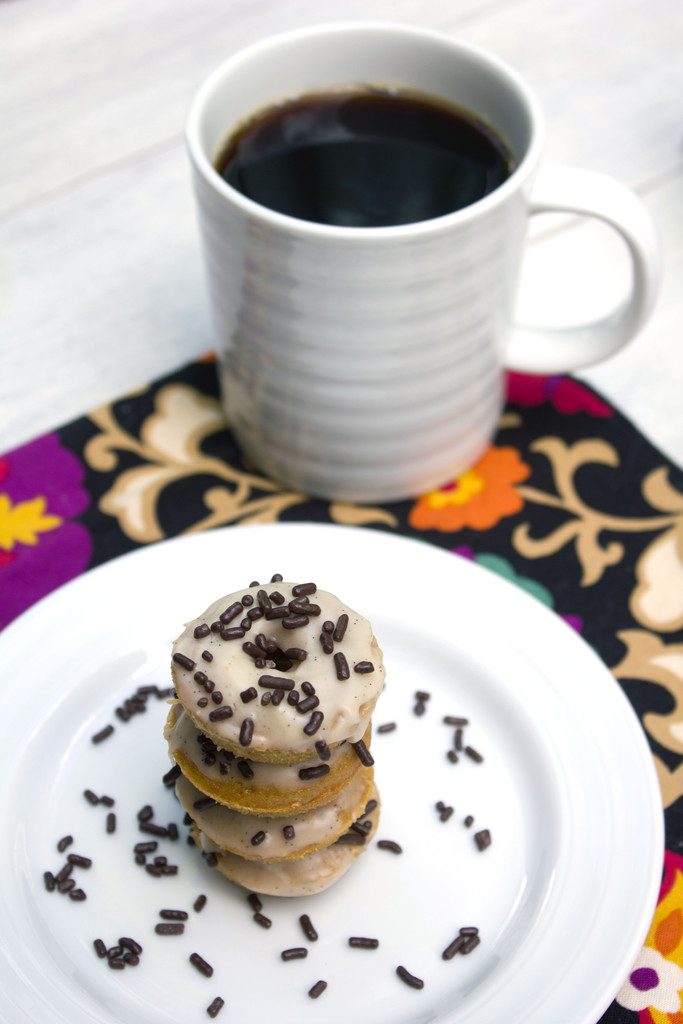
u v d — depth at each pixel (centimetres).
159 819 39
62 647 41
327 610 37
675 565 45
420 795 40
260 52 44
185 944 37
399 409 44
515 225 42
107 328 51
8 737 39
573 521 46
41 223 54
